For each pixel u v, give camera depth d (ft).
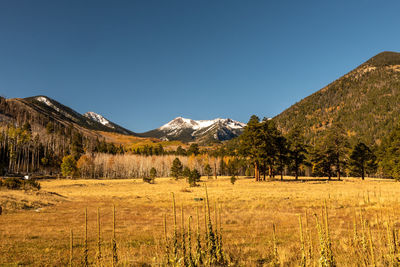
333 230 40.34
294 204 77.36
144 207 86.22
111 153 542.98
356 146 229.25
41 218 65.92
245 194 109.50
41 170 384.68
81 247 37.65
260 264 25.44
